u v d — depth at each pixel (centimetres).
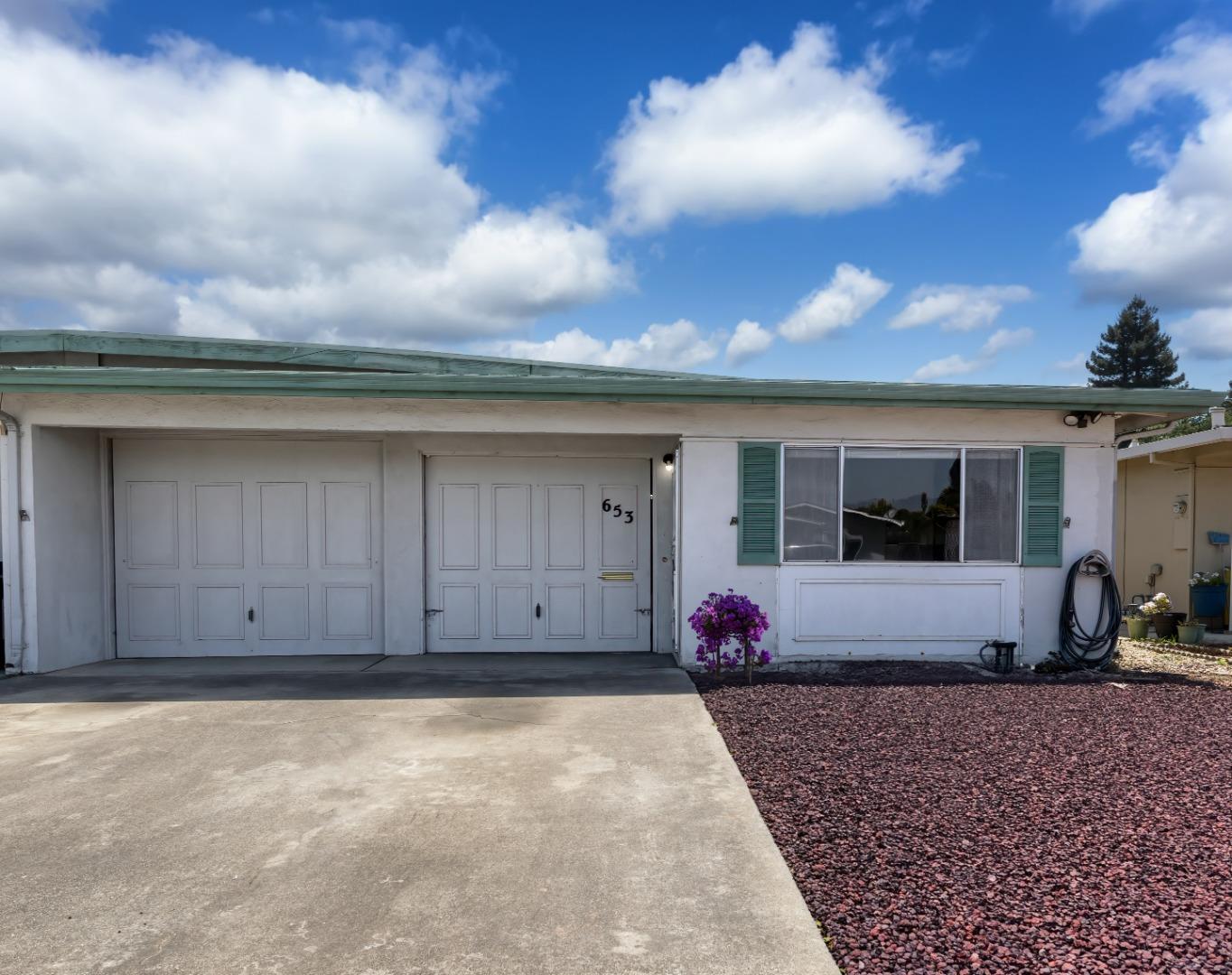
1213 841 335
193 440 806
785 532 722
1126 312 5222
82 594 754
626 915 285
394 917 284
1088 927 270
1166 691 609
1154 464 1117
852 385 668
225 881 311
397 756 458
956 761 437
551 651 823
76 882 311
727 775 422
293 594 812
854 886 301
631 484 829
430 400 689
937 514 727
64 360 739
